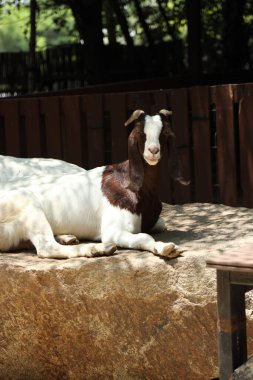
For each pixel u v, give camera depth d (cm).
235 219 707
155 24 1936
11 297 588
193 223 700
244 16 1825
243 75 1563
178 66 1800
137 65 1777
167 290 554
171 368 563
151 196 622
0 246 628
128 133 886
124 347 571
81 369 591
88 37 1568
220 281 432
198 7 1327
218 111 846
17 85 1781
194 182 882
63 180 649
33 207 622
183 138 862
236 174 849
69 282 570
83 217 630
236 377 429
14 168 701
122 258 568
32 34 1534
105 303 567
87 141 913
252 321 535
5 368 613
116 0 1742
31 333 595
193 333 551
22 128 944
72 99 909
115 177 631
